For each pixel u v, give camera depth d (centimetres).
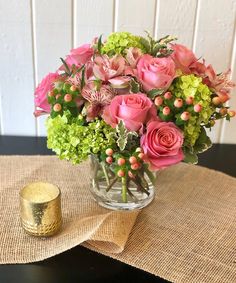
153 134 53
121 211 65
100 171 66
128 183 63
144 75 55
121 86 55
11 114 91
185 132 56
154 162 53
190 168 81
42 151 87
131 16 81
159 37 83
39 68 86
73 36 83
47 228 59
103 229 57
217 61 85
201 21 81
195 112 54
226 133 92
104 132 57
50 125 58
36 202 58
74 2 80
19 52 84
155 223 64
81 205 68
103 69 55
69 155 58
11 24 82
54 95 57
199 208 69
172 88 55
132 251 58
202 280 54
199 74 59
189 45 83
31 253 57
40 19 81
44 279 55
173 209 68
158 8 80
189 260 57
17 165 80
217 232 63
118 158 56
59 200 60
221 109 59
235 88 85
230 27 81
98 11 81
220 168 84
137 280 55
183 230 63
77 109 57
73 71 59
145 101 54
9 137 92
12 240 60
